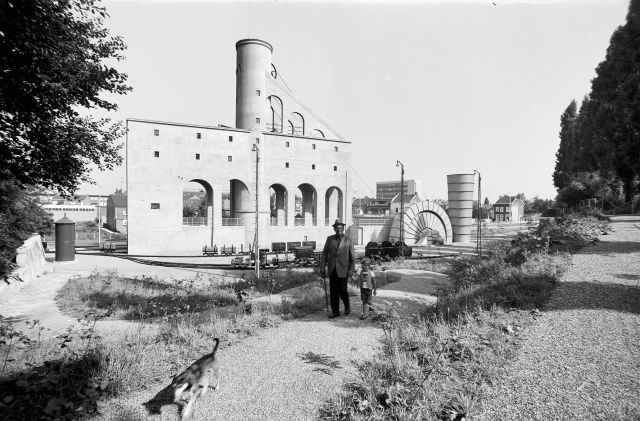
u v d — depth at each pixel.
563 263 9.94
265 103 44.62
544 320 6.00
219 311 9.23
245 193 42.22
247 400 4.21
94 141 8.37
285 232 44.75
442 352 4.79
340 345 6.16
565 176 55.12
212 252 35.78
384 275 14.34
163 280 18.66
